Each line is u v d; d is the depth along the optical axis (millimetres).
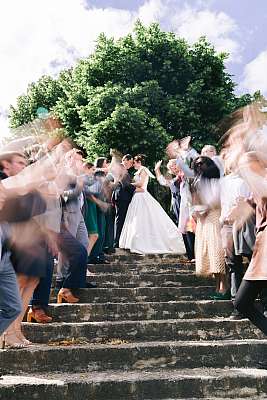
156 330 5570
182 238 9445
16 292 4090
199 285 7484
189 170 7535
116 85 22984
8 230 4125
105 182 8516
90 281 7246
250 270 4691
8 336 4996
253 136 5184
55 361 4781
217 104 23250
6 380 4316
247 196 6043
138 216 9367
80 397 4242
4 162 4215
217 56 24859
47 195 4684
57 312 5953
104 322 5574
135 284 7348
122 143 21719
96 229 7922
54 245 5520
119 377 4504
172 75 23859
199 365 5023
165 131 21672
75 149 6609
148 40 24016
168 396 4410
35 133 4797
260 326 4738
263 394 4543
